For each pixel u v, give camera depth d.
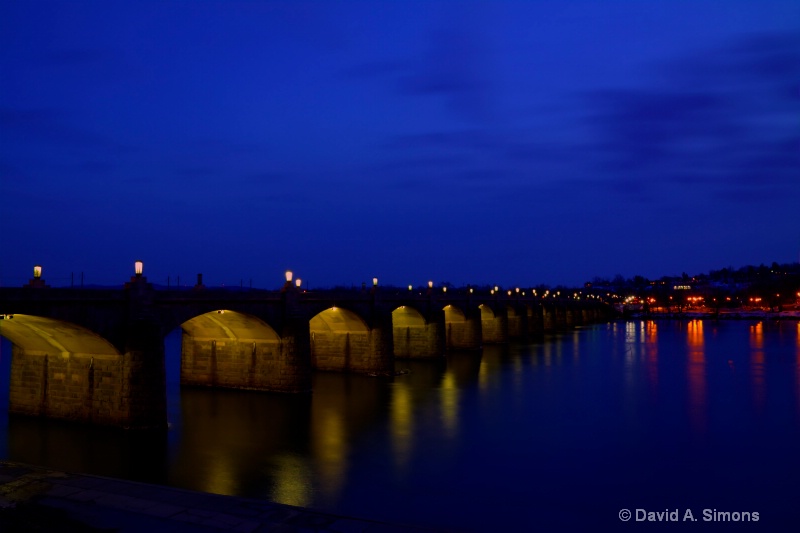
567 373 82.75
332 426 49.69
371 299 79.69
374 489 34.06
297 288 64.69
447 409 57.16
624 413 55.09
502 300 132.75
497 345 128.25
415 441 44.81
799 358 98.50
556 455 41.06
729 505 31.73
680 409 56.84
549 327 180.25
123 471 36.91
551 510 31.00
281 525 20.39
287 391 62.78
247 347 65.25
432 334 98.56
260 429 48.47
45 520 20.39
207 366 67.38
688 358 100.25
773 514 30.55
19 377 50.84
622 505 31.70
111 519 20.77
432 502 32.03
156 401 45.75
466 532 25.80
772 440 44.84
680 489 34.12
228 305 54.84
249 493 33.25
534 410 56.69
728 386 70.19
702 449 42.38
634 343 131.88
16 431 45.34
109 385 45.88
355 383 73.50
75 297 41.66
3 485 24.64
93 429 46.00
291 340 62.69
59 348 48.41
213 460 39.59
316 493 33.34
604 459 40.12
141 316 45.81
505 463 39.19
